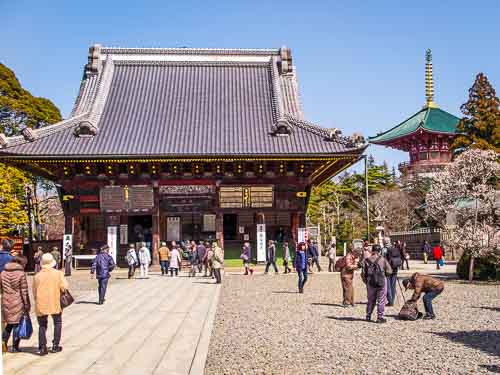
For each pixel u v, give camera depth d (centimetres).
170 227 4947
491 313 1959
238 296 2573
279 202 4694
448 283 3120
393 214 8638
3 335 1375
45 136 4572
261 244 4612
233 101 5266
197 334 1605
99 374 1157
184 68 5694
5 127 6262
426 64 10588
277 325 1736
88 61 5688
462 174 3316
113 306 2248
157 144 4538
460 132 6469
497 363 1195
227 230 5069
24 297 1361
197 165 4628
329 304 2259
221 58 5747
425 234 6431
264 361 1243
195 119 4956
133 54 5709
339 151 4412
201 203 4634
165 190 4606
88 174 4631
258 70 5759
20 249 4956
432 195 3425
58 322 1383
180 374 1152
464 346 1385
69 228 4603
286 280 3462
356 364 1201
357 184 9788
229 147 4516
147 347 1431
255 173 4700
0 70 6269
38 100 6644
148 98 5259
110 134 4688
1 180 5188
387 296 2212
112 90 5356
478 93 6319
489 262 3303
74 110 5275
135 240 5056
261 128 4866
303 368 1172
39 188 6662
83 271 4372
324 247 8556
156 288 2956
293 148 4519
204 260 3747
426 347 1377
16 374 1163
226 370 1169
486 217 3341
